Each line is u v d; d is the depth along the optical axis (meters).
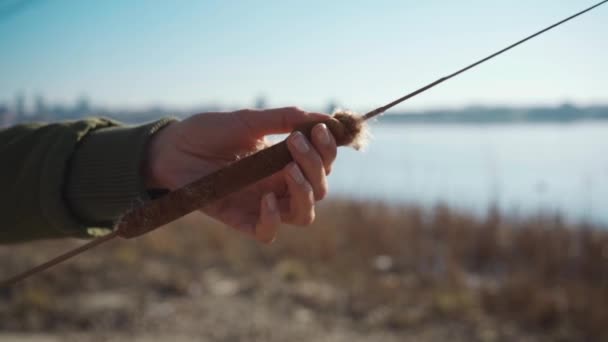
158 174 0.58
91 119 0.60
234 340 1.44
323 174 0.50
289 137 0.49
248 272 2.09
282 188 0.59
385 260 2.42
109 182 0.54
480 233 2.74
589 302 1.74
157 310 1.62
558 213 2.94
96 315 1.54
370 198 3.81
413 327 1.59
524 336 1.56
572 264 2.38
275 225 0.53
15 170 0.56
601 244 2.42
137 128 0.57
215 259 2.25
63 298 1.64
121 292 1.74
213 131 0.57
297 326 1.56
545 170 5.60
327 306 1.73
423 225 3.11
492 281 2.20
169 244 2.37
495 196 3.25
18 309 1.53
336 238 2.54
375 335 1.53
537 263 2.34
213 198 0.49
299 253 2.32
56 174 0.54
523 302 1.73
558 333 1.57
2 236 0.56
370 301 1.77
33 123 0.60
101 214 0.55
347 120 0.50
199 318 1.58
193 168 0.58
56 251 2.23
